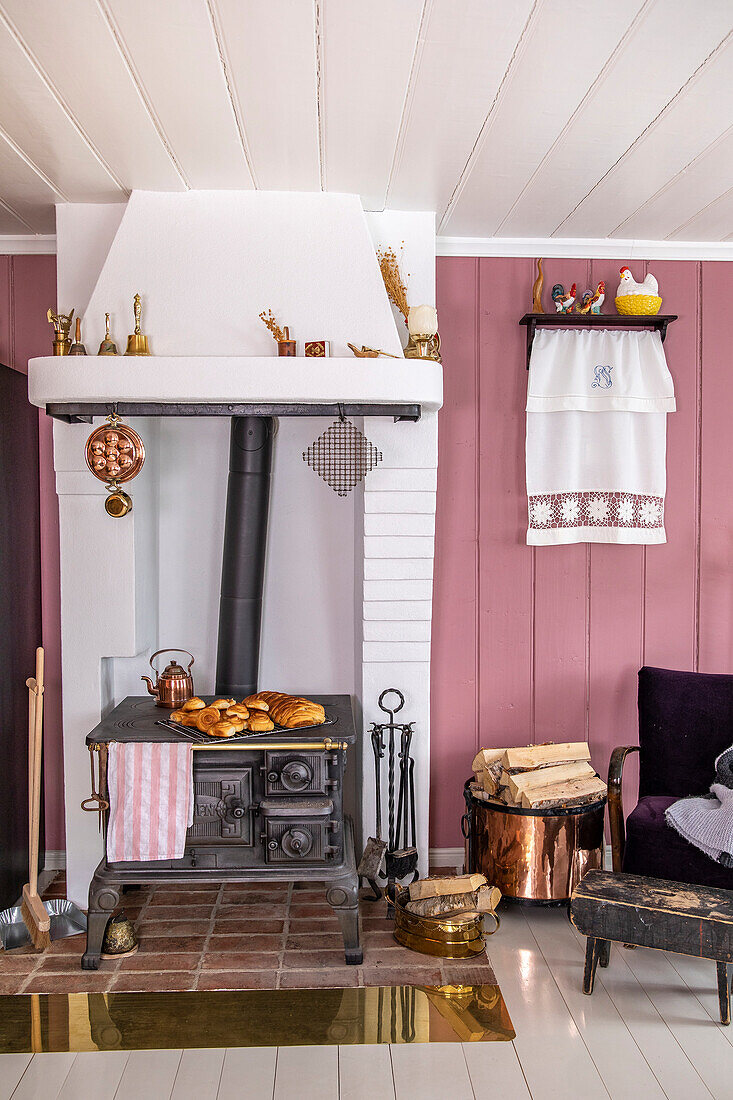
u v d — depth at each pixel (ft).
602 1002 8.41
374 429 10.27
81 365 8.93
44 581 11.19
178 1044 7.72
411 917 9.47
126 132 7.88
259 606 10.96
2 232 10.74
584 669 11.60
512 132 7.93
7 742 10.12
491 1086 7.13
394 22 6.13
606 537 11.17
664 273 11.40
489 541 11.45
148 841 8.97
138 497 10.36
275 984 8.68
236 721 9.22
